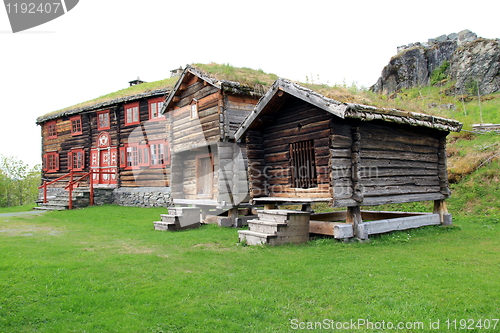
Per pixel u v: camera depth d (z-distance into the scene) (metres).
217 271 5.63
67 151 24.94
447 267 5.47
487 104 24.91
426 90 32.41
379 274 5.16
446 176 9.90
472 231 8.87
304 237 7.87
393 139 8.42
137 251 7.46
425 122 8.35
